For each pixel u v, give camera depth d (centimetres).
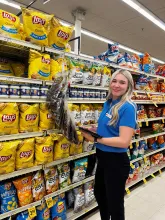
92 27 812
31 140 186
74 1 598
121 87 180
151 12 660
